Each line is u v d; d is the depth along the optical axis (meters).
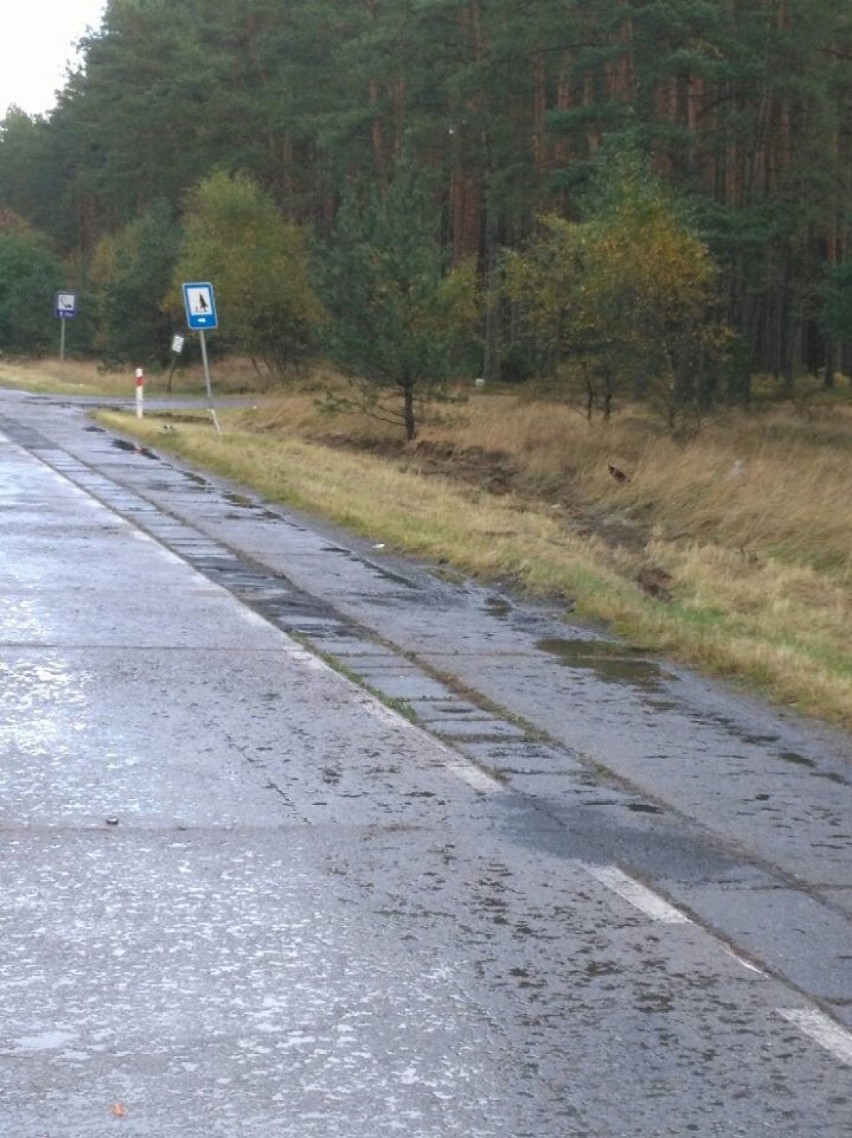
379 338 31.30
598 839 7.65
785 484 23.22
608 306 30.73
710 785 8.84
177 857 7.01
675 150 46.44
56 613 12.91
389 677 11.28
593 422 32.22
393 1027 5.32
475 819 7.86
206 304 31.11
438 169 60.75
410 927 6.29
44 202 106.00
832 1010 5.68
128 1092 4.76
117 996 5.47
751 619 15.01
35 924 6.11
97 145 92.12
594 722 10.24
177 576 15.23
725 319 46.69
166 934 6.07
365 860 7.10
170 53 78.00
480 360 56.59
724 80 45.12
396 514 20.78
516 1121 4.68
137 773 8.34
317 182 73.69
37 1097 4.70
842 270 48.06
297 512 20.98
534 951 6.10
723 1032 5.43
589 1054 5.18
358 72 59.41
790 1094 4.98
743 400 44.91
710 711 10.84
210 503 21.39
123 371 58.22
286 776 8.44
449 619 13.96
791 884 7.14
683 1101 4.88
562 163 53.28
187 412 38.97
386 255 31.39
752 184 50.53
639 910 6.64
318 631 12.91
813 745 10.03
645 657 12.74
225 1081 4.86
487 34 55.25
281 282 50.66
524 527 21.00
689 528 22.16
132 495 21.77
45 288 73.50
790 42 46.88
